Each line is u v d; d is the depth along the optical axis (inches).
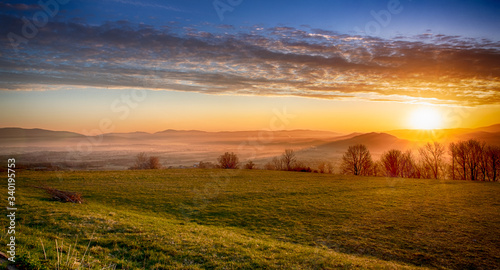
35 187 1208.2
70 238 545.6
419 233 821.9
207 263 484.1
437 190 1593.3
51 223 637.9
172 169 2409.0
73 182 1480.1
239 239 669.3
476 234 815.1
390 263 587.8
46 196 1029.2
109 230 625.0
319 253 602.9
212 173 2174.0
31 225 621.3
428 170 2618.1
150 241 567.8
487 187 1713.8
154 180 1701.5
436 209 1123.9
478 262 629.6
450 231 840.9
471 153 2386.8
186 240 598.9
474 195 1437.0
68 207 851.4
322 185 1722.4
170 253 516.4
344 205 1178.0
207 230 748.0
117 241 553.3
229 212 1041.5
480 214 1045.2
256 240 684.7
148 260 477.1
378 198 1342.3
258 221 934.4
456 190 1595.7
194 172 2190.0
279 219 958.4
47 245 438.0
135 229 645.3
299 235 794.8
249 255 535.8
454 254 671.1
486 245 729.6
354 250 686.5
